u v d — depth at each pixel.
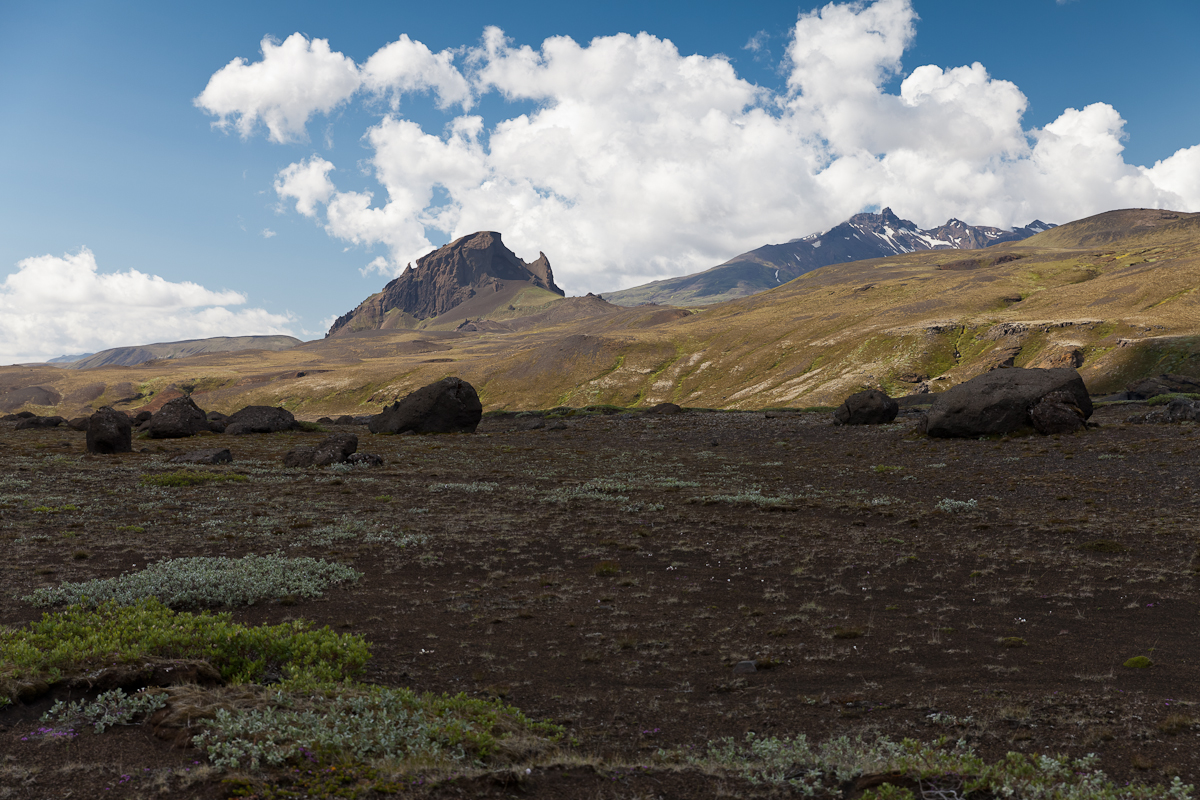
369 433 58.91
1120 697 9.08
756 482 31.25
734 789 6.57
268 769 6.27
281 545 18.88
